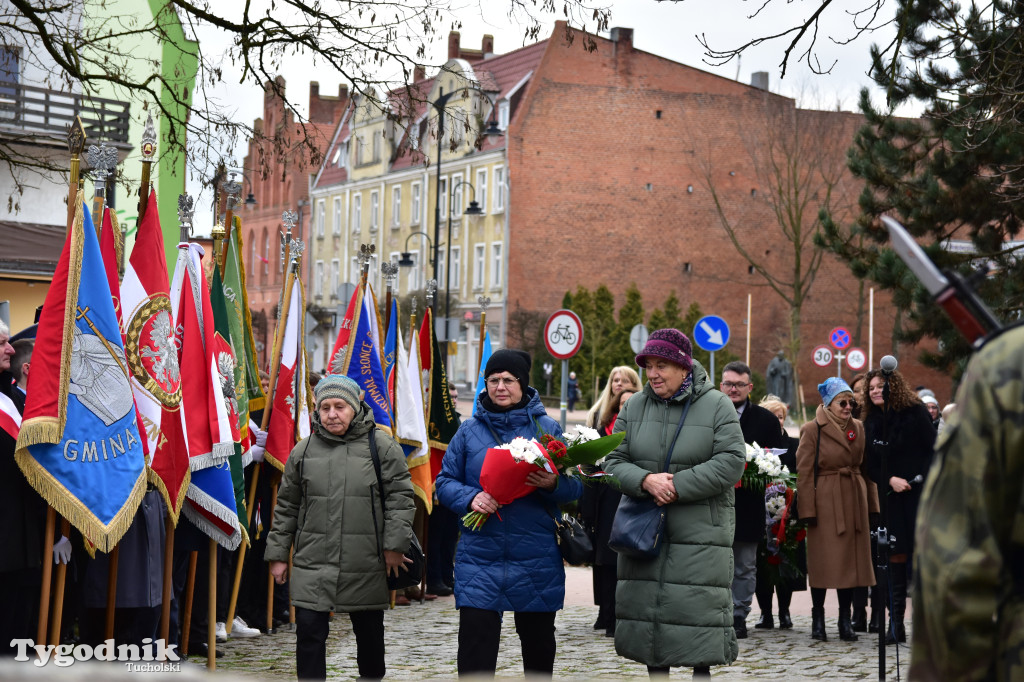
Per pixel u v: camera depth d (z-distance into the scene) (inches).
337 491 271.0
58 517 277.0
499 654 368.8
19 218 1015.6
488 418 269.3
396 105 478.3
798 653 371.9
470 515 257.9
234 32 449.4
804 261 2367.1
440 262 2517.2
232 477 340.5
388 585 274.8
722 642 252.5
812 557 401.4
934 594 89.1
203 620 351.9
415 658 354.6
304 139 488.1
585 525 405.1
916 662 91.1
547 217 2289.6
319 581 267.6
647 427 264.8
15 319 1032.8
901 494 412.8
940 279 95.6
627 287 2324.1
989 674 87.8
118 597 283.7
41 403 261.3
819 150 1978.3
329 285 3038.9
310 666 266.7
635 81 2333.9
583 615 463.2
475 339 2381.9
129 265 301.1
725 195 2364.7
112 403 273.9
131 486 273.0
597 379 1982.0
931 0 408.5
